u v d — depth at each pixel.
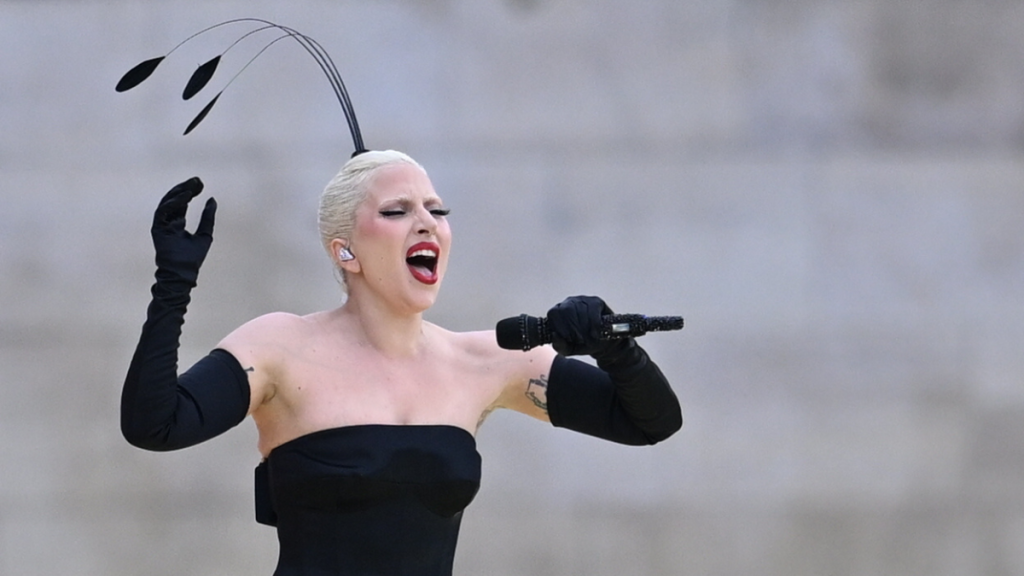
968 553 24.72
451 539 12.14
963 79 26.06
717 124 25.67
